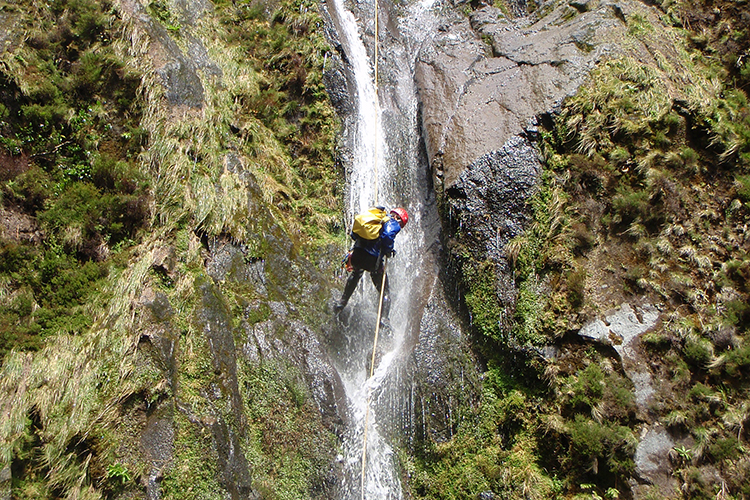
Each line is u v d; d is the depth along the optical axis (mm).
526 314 6320
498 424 6262
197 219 6602
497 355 6527
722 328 5891
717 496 5332
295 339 6480
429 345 6742
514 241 6578
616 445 5566
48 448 5023
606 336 6016
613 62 7133
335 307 6961
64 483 4973
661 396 5754
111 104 6816
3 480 4770
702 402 5680
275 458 5961
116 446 5250
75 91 6688
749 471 5348
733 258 6250
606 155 6730
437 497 6227
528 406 6172
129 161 6660
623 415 5719
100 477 5105
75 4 6941
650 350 5953
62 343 5578
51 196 6215
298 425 6102
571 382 5949
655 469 5504
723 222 6461
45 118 6355
